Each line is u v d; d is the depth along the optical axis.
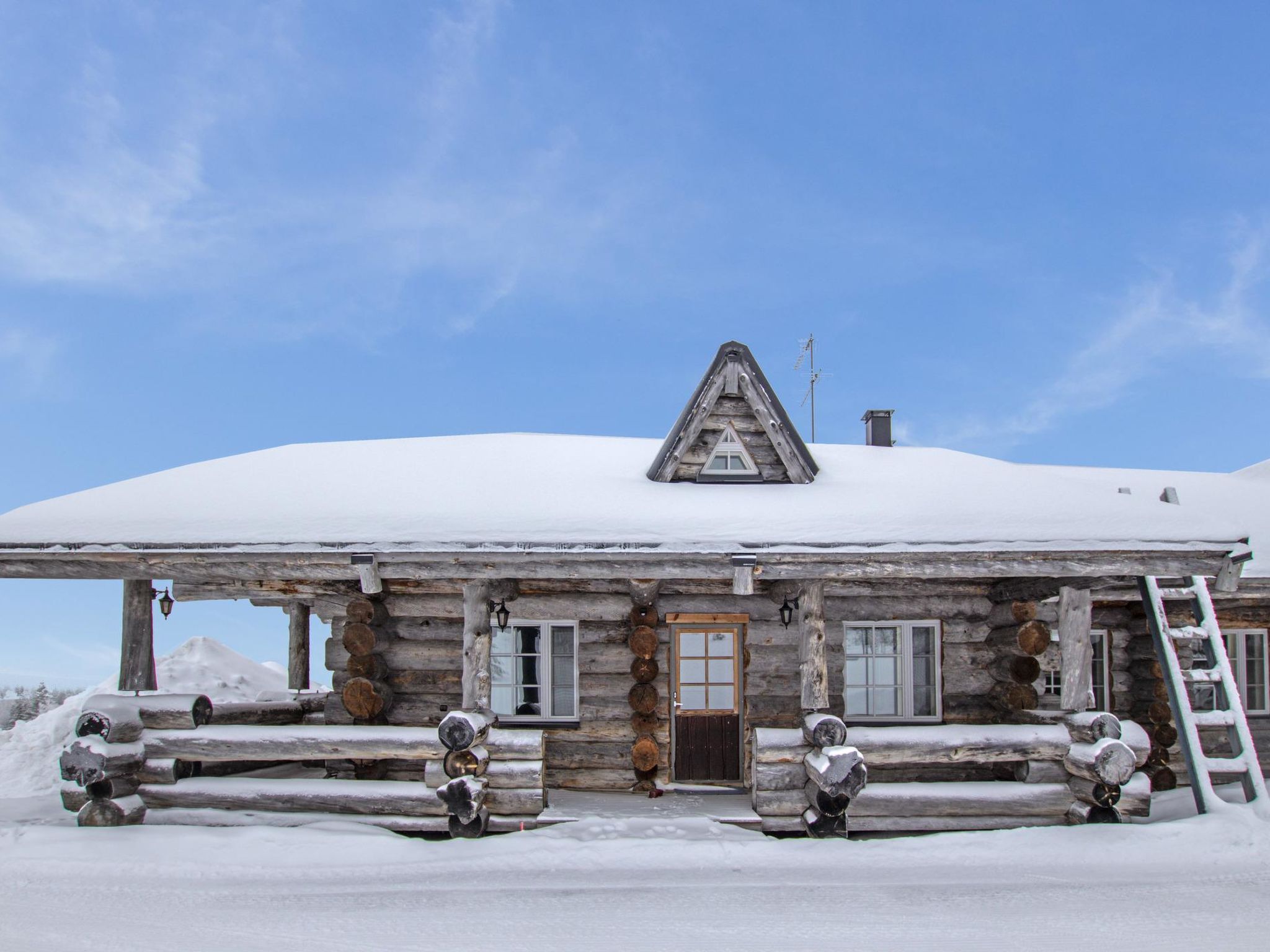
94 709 7.93
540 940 5.55
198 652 16.25
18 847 7.30
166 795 7.96
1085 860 7.16
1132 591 9.98
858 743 7.96
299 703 11.44
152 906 6.18
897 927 5.78
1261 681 11.01
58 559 8.04
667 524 8.21
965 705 9.64
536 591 9.66
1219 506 12.17
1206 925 5.82
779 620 9.72
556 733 9.53
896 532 8.10
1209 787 8.26
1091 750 7.84
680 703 9.66
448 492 9.08
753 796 8.36
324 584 9.55
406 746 7.96
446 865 7.03
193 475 9.73
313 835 7.48
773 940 5.57
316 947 5.44
